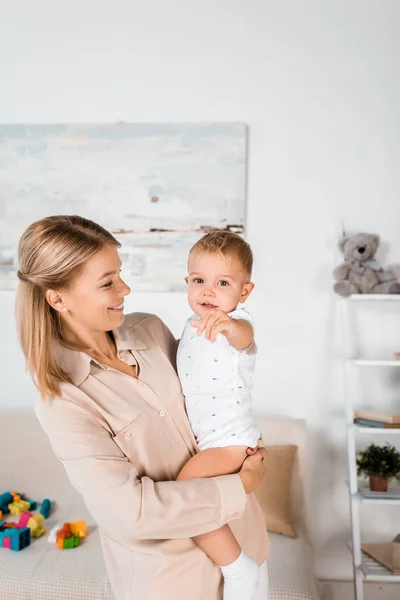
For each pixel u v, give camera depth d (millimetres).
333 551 2848
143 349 1396
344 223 2842
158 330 1487
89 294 1250
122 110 2943
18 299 1271
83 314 1269
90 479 1136
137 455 1235
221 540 1232
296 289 2857
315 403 2850
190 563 1229
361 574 2492
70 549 2293
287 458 2596
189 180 2885
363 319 2842
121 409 1245
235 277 1377
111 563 1309
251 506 1453
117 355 1358
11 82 2992
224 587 1251
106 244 1281
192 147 2889
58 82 2975
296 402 2859
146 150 2906
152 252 2898
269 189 2875
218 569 1272
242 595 1229
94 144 2928
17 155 2957
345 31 2863
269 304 2867
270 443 2701
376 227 2832
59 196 2938
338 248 2746
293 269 2859
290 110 2875
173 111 2924
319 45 2871
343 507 2846
